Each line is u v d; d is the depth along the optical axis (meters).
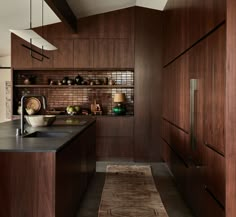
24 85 6.39
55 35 6.21
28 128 3.70
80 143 3.54
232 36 2.21
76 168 3.23
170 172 5.27
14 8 4.93
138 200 3.82
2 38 6.68
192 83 3.35
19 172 2.22
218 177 2.40
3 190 2.23
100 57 6.21
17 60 6.25
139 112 6.20
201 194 2.94
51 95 6.69
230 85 2.22
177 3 4.47
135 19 6.19
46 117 3.93
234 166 2.22
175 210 3.50
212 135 2.58
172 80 4.92
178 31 4.35
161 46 6.18
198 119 3.08
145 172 5.27
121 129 6.21
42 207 2.23
